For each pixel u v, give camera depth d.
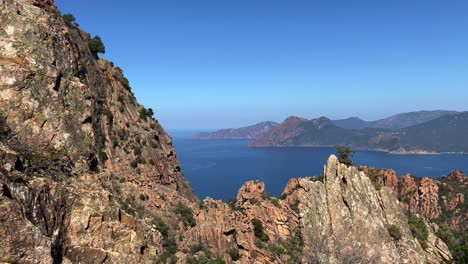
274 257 57.38
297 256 57.41
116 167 61.62
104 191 40.59
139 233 41.72
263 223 62.75
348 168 69.56
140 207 53.75
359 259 55.94
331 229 62.47
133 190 56.06
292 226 63.59
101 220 37.31
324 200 65.06
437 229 83.94
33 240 27.70
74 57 57.41
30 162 36.62
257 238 60.78
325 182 67.50
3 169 30.67
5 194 28.59
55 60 50.34
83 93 50.78
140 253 38.69
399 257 61.88
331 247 57.50
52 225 32.88
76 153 45.41
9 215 27.00
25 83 43.34
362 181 69.19
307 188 66.44
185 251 50.91
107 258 35.72
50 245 28.62
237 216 62.81
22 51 45.81
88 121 50.25
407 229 68.06
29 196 30.88
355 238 61.72
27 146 40.19
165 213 56.81
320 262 54.81
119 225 38.66
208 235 56.19
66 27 62.72
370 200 67.44
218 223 59.62
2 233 26.42
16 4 49.72
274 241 61.31
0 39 45.34
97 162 50.53
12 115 41.31
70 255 33.78
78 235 35.34
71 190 37.22
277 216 63.50
